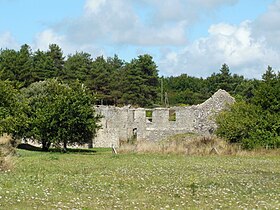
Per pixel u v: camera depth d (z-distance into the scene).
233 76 151.62
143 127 82.75
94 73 127.00
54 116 58.91
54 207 17.20
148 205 18.53
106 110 81.12
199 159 46.16
